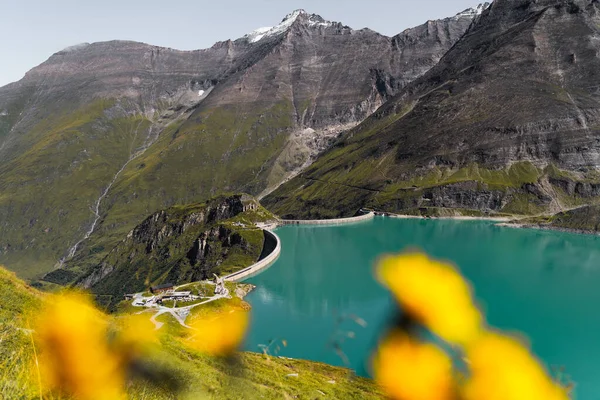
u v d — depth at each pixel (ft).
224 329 12.84
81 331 10.08
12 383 15.25
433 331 5.13
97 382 9.87
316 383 70.59
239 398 11.89
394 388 5.15
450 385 5.05
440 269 5.38
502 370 5.01
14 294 51.90
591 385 203.00
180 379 14.39
